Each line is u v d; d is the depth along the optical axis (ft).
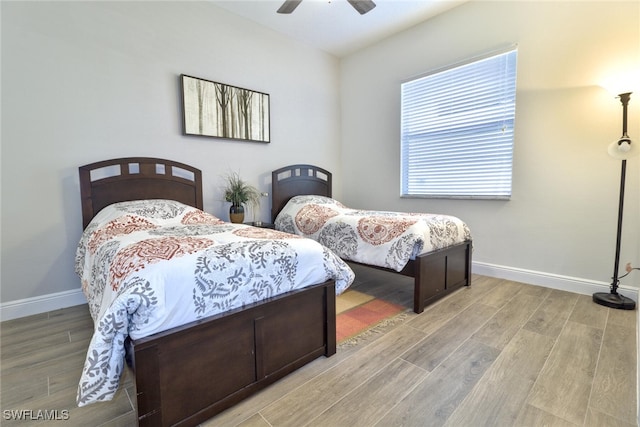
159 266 3.78
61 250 7.88
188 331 3.81
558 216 8.79
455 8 10.41
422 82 11.73
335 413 4.19
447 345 5.93
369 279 10.31
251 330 4.46
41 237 7.62
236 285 4.28
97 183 8.11
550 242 8.99
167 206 8.10
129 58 8.62
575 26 8.18
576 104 8.28
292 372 5.11
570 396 4.44
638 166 7.50
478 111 10.28
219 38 10.35
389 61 12.59
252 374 4.52
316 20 11.17
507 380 4.84
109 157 8.42
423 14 10.81
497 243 10.09
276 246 4.88
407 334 6.41
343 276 5.71
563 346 5.79
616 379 4.78
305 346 5.24
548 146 8.80
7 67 6.97
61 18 7.56
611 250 8.01
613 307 7.43
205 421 4.06
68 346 6.03
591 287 8.31
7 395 4.59
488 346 5.86
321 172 13.75
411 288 9.37
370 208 13.94
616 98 7.65
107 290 4.06
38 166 7.47
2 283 7.23
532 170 9.16
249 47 11.14
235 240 4.99
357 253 8.60
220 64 10.43
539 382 4.77
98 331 3.29
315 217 10.26
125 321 3.40
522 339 6.09
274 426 3.97
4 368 5.29
